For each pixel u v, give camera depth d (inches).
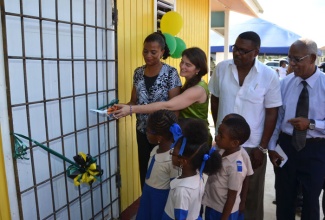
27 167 67.1
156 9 125.5
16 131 63.7
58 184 76.6
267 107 80.1
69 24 75.0
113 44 92.4
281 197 86.6
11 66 61.6
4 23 57.9
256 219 85.4
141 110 78.0
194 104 82.6
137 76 93.7
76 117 80.2
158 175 66.9
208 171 60.9
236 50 75.5
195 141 58.7
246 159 72.4
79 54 79.6
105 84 91.0
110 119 94.4
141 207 71.0
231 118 67.9
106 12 88.0
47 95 70.5
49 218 74.2
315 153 78.5
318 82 77.0
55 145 74.2
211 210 72.5
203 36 208.8
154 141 67.5
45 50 69.1
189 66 80.7
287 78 84.4
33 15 65.2
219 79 85.7
